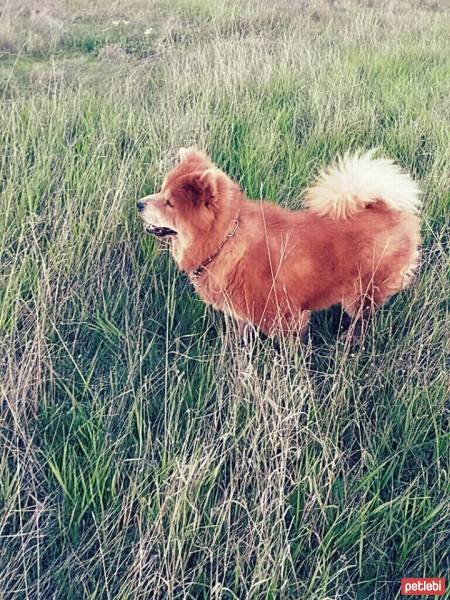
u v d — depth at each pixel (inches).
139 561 30.5
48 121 68.9
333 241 43.4
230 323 46.8
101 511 33.9
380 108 79.4
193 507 32.2
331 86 82.4
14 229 50.3
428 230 55.0
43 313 41.8
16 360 41.8
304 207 56.5
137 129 67.7
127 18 128.8
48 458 35.0
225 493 33.3
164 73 90.7
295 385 39.0
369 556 33.0
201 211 41.8
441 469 36.9
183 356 43.0
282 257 40.6
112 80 90.8
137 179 56.9
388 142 69.7
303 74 88.2
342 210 43.8
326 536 32.5
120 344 44.5
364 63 95.1
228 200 42.5
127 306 46.9
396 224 44.6
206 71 84.0
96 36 115.9
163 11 131.1
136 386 41.7
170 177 44.5
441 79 91.6
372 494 35.9
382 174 44.3
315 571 31.1
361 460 36.7
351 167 44.7
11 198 52.4
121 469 35.7
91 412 38.3
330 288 44.8
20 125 66.9
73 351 43.4
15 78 95.5
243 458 34.6
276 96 80.8
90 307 47.4
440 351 44.3
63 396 41.3
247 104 73.9
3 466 34.6
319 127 70.9
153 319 46.6
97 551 32.8
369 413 40.9
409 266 46.5
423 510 34.5
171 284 50.2
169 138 63.8
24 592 30.9
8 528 33.9
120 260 51.6
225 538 33.1
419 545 33.4
